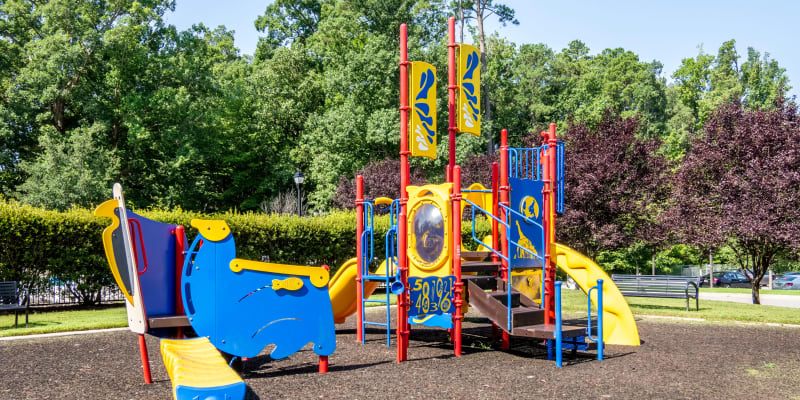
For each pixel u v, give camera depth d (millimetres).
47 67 29188
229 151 42000
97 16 32844
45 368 6957
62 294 13852
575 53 74125
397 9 37062
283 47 41719
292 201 36125
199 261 6238
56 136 29641
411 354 8141
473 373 6746
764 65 63656
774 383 6242
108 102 32562
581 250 17609
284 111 41031
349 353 8180
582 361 7609
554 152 9469
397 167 27141
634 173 16453
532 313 8078
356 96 33625
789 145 15055
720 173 16141
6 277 12766
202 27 36906
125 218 5938
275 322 6484
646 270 39625
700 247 16547
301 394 5672
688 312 13109
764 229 14531
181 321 6367
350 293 10188
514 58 55656
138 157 33781
